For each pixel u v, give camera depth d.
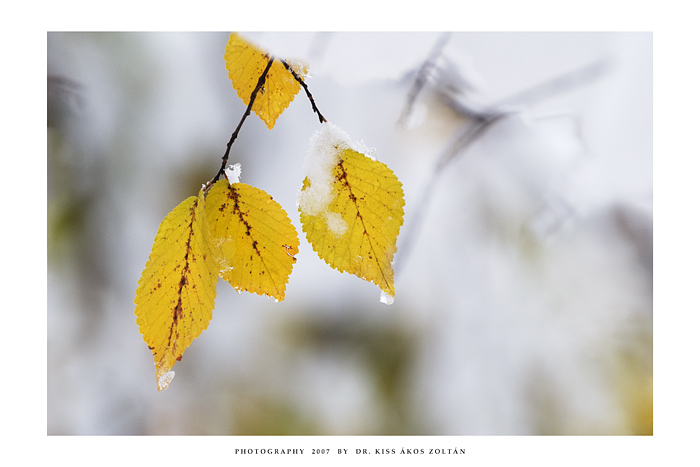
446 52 0.55
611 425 0.62
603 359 0.64
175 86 0.63
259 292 0.27
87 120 0.62
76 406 0.63
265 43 0.29
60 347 0.63
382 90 0.56
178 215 0.26
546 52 0.56
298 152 0.62
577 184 0.61
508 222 0.64
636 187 0.60
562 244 0.64
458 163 0.62
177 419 0.64
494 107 0.58
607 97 0.57
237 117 0.63
